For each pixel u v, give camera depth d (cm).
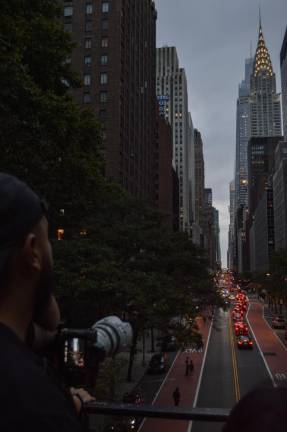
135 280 2466
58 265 2248
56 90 2052
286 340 6125
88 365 185
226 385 3728
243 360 4919
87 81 7619
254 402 103
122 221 3183
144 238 3089
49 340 152
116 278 2261
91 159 1972
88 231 2933
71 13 7856
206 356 5197
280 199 15475
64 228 2700
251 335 6881
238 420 102
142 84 9400
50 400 111
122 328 209
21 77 1330
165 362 4256
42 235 135
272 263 8725
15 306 127
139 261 3005
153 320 2362
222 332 7250
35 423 104
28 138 1555
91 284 2094
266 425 97
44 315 140
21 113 1463
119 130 7438
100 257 2394
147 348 5312
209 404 3131
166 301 2520
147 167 9738
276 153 17500
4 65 1266
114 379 1792
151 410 238
